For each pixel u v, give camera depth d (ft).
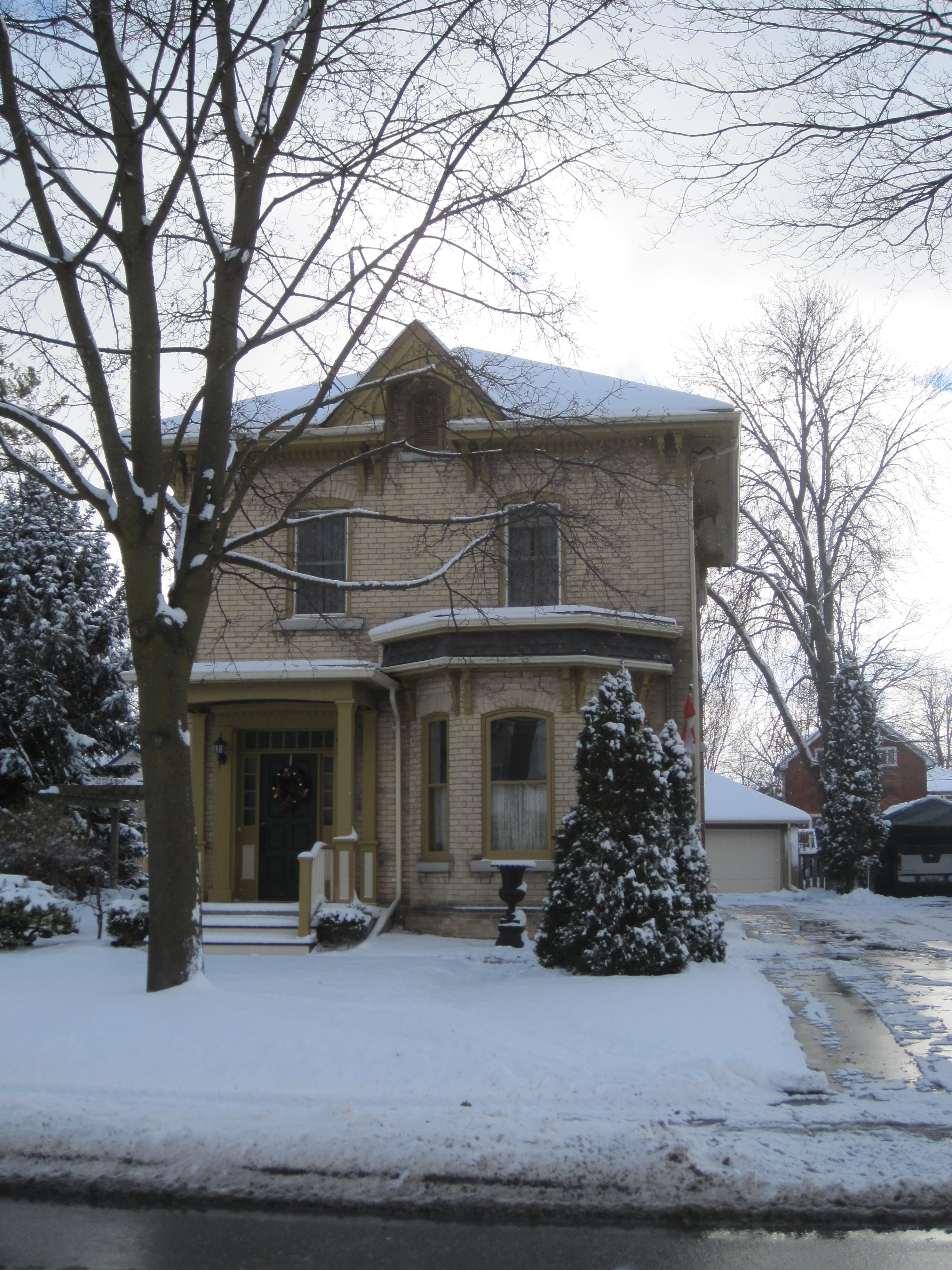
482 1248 19.15
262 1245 19.36
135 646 35.37
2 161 36.63
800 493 118.83
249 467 46.19
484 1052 29.14
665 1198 20.88
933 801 109.91
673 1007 34.58
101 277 41.65
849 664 113.39
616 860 42.29
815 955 54.03
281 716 61.87
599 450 58.95
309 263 37.88
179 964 34.22
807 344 116.67
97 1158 23.26
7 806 70.23
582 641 55.21
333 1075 27.68
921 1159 22.52
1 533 78.28
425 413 62.23
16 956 45.16
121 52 37.73
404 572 60.95
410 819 58.80
